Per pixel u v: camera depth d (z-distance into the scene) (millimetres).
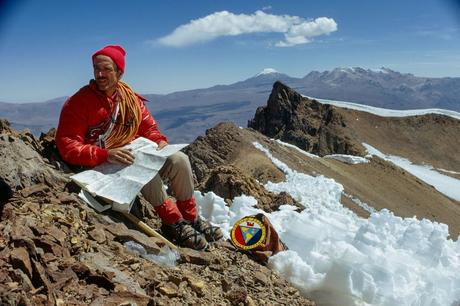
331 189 25031
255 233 5801
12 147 4977
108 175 5043
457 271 5914
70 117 5035
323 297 5277
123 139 5355
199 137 50781
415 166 113250
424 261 6004
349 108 136625
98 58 4984
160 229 5664
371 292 5117
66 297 3373
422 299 5211
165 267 4566
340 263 5293
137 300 3562
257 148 49438
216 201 6992
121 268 4125
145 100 5742
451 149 125188
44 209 4449
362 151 97625
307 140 99875
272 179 42281
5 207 4148
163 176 5449
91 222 4602
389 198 67000
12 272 3279
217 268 4945
